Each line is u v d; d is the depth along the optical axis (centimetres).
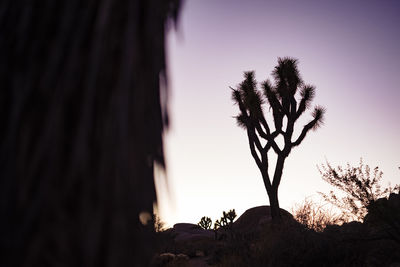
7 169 117
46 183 116
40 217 115
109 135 122
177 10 154
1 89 127
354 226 822
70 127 121
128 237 124
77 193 118
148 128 138
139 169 130
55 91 123
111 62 127
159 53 144
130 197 125
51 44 129
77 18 130
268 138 1898
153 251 139
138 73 133
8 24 135
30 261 112
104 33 127
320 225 928
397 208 729
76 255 116
